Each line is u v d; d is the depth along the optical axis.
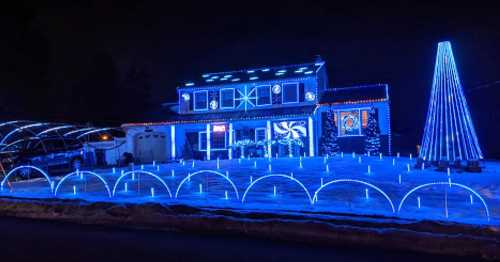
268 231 7.16
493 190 11.27
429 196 10.54
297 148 26.34
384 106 25.97
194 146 29.20
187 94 30.58
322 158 22.25
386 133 25.75
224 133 28.41
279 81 28.23
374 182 13.55
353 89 29.12
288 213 7.96
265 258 5.92
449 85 15.57
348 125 26.72
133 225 8.11
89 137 27.23
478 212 8.31
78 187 14.01
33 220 8.80
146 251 6.34
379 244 6.38
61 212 9.08
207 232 7.47
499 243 5.91
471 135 15.27
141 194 11.83
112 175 18.23
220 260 5.86
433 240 6.17
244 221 7.48
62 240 7.05
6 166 18.11
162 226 7.89
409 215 7.70
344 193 11.27
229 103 29.62
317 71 28.03
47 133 25.55
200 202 9.56
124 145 27.83
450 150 15.43
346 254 6.03
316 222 7.09
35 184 15.34
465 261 5.64
